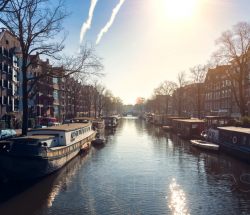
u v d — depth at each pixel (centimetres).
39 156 2375
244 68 5184
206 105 9881
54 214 1820
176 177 2705
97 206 1964
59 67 3578
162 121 9862
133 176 2731
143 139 5762
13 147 2388
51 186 2359
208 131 4859
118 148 4475
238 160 3481
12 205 1945
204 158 3628
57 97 8719
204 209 1928
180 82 9550
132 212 1869
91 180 2570
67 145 3186
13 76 5625
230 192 2269
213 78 7619
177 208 1944
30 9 3108
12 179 2320
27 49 3334
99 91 11900
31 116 6444
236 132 3694
